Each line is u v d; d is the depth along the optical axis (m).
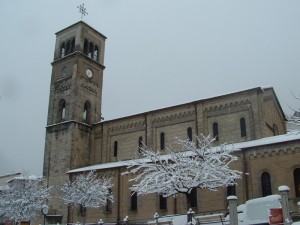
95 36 65.25
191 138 48.12
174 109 50.56
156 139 51.22
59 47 64.19
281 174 35.66
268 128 45.62
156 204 43.09
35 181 55.81
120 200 46.53
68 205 51.06
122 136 55.06
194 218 31.11
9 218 55.28
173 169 33.41
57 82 61.53
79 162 56.03
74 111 57.41
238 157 38.31
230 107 45.97
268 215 25.72
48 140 58.75
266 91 47.41
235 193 37.84
